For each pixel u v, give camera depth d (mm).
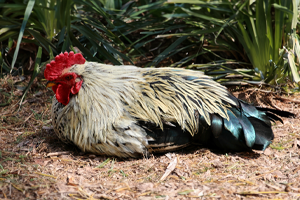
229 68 4969
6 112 4387
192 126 3270
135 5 6457
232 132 3209
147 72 3535
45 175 3045
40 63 5051
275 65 4750
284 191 2775
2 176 3004
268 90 4766
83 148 3342
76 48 5309
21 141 3727
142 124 3195
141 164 3254
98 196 2752
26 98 4707
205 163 3268
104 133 3172
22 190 2797
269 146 3549
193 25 5621
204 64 5039
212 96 3393
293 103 4531
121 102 3238
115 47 5723
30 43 5484
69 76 3223
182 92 3334
